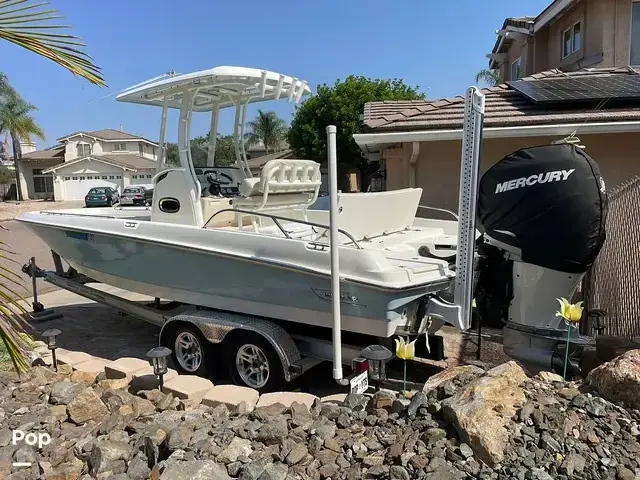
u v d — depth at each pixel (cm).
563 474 274
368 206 541
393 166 865
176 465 284
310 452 314
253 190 511
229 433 335
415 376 512
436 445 302
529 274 421
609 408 324
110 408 397
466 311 408
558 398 336
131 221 567
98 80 362
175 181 557
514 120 752
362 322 434
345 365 489
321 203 736
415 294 425
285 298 469
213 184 624
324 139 2919
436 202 821
